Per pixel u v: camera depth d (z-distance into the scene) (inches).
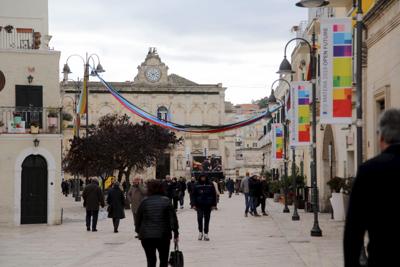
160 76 4079.7
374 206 177.0
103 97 3996.1
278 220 1140.5
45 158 1109.7
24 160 1103.0
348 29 632.4
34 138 1101.7
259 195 1284.4
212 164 3759.8
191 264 586.9
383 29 729.6
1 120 1120.2
